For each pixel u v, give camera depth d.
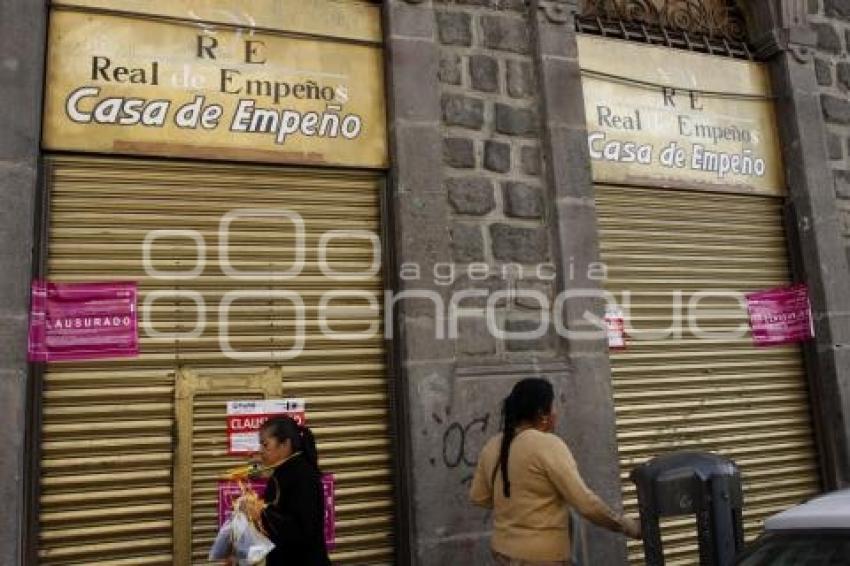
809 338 7.10
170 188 5.16
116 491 4.70
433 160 5.71
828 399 6.93
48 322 4.73
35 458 4.52
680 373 6.53
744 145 7.28
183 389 4.95
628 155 6.67
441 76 5.94
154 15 5.23
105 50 5.09
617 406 6.20
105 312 4.87
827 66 7.72
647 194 6.76
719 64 7.32
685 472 3.82
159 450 4.84
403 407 5.36
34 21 4.86
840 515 2.80
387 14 5.82
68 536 4.56
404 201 5.57
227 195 5.30
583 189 6.17
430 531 5.16
